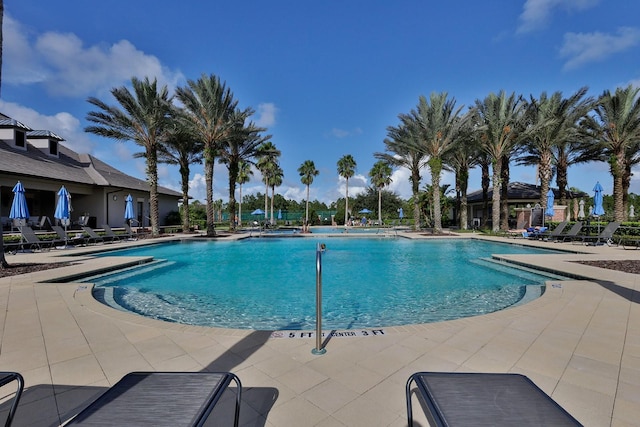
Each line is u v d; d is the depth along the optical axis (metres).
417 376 2.00
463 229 26.36
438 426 1.52
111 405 1.70
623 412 2.24
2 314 4.56
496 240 16.47
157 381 1.96
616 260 9.22
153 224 18.94
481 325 4.07
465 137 20.56
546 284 6.32
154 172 18.89
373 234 21.86
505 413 1.60
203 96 18.88
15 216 12.16
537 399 1.73
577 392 2.51
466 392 1.80
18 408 2.32
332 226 38.25
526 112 20.39
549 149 21.16
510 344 3.47
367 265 10.95
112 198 22.44
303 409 2.33
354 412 2.29
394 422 2.18
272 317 5.59
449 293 7.17
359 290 7.48
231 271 9.93
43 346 3.45
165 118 18.62
